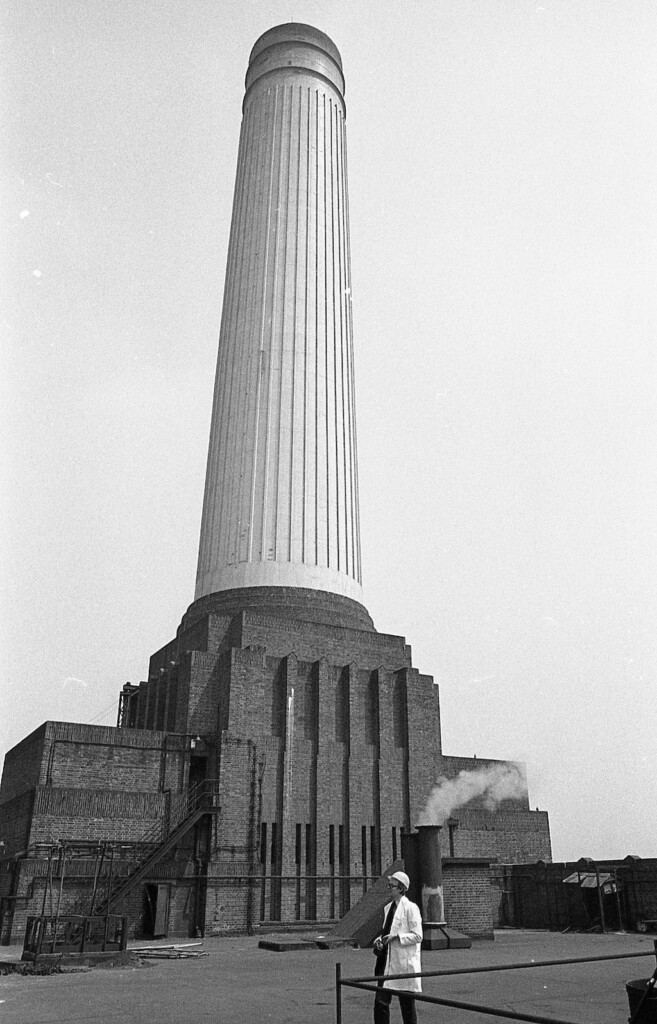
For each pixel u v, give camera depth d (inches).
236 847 1430.9
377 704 1710.1
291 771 1566.2
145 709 1844.2
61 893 1278.3
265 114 2308.1
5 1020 531.8
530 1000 631.8
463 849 1790.1
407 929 444.8
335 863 1535.4
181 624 1892.2
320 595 1804.9
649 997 381.1
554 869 1528.1
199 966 876.6
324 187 2235.5
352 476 2003.0
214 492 1948.8
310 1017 543.5
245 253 2159.2
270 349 2011.6
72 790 1371.8
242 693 1555.1
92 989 691.4
